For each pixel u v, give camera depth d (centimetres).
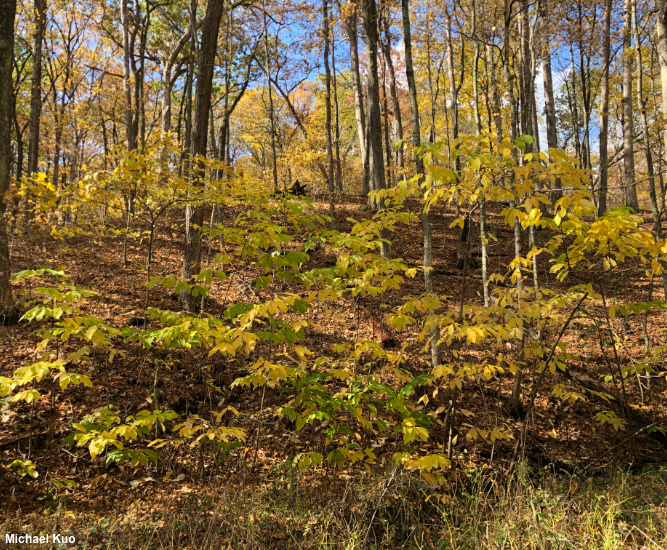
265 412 492
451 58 1193
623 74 1303
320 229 364
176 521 314
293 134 2294
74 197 385
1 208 552
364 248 356
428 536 314
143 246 966
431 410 519
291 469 395
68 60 1611
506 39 716
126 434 261
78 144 1568
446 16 988
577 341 695
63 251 834
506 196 279
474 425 508
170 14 1752
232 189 386
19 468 358
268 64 1636
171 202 403
